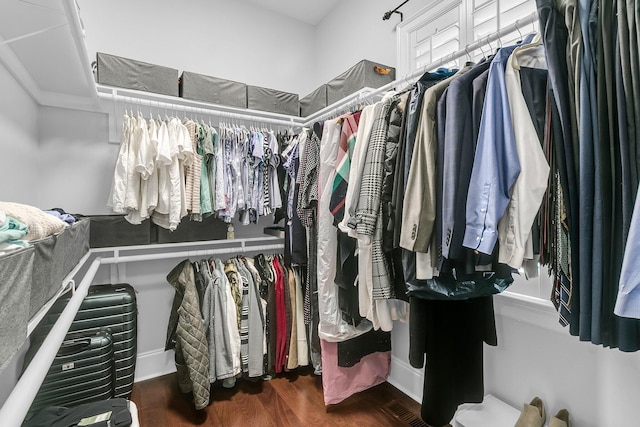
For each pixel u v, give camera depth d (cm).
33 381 52
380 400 188
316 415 173
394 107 118
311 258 183
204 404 167
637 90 64
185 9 237
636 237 60
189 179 181
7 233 53
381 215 117
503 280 114
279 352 205
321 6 274
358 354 183
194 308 176
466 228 84
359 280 135
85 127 198
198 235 211
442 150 95
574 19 73
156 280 221
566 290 78
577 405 124
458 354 124
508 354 147
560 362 129
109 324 172
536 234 86
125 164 166
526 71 85
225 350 186
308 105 246
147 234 193
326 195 156
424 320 116
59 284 84
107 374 159
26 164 157
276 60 280
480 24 157
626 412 112
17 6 99
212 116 225
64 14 104
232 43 257
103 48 205
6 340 47
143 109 208
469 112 91
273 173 214
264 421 168
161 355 221
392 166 114
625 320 67
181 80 204
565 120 75
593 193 70
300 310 214
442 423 118
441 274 104
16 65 135
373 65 197
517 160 80
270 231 255
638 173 64
